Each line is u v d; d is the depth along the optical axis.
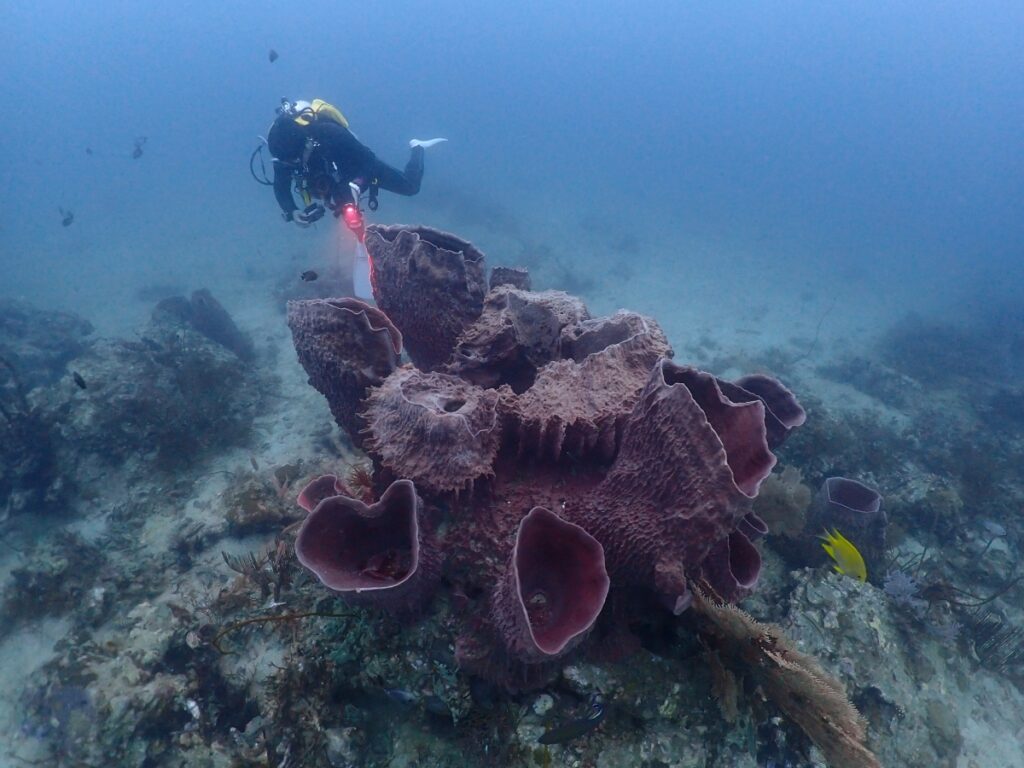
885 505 6.43
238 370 8.53
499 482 2.91
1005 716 4.58
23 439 5.96
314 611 3.26
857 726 2.58
